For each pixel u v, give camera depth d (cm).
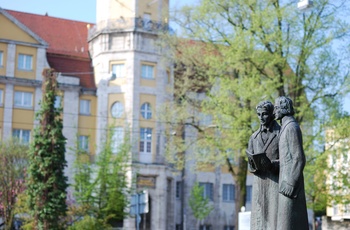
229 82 3175
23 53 6103
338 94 3133
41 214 3578
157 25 6269
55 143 3619
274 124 903
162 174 6116
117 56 6269
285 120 866
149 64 6253
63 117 6219
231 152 3312
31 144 3650
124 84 6209
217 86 3384
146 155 6116
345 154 3058
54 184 3603
